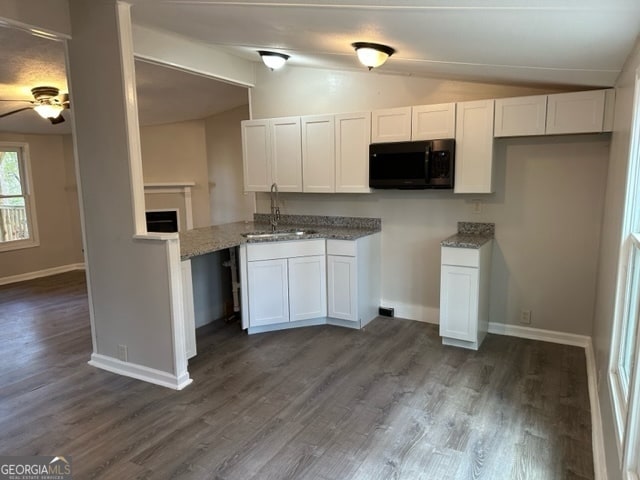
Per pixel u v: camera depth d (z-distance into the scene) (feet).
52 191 23.47
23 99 15.84
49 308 16.90
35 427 8.62
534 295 12.60
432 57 9.72
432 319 14.20
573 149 11.59
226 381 10.40
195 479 7.04
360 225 15.07
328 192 14.35
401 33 7.97
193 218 23.59
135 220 10.11
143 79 14.88
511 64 9.15
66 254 24.27
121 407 9.32
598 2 5.05
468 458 7.45
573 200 11.77
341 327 13.92
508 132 11.55
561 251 12.10
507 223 12.69
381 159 13.04
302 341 12.78
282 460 7.47
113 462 7.50
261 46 12.25
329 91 14.85
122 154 9.98
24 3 9.18
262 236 13.52
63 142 23.79
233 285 14.32
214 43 13.14
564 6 5.33
